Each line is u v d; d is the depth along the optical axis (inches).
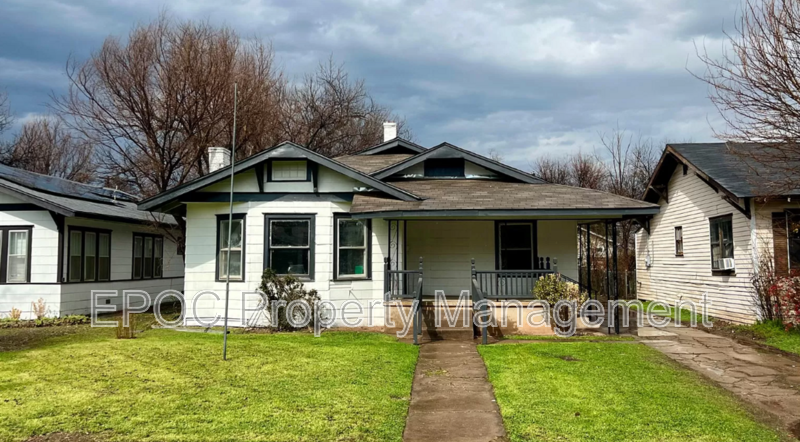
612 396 275.6
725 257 574.2
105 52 700.0
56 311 577.3
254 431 225.5
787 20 372.2
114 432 224.4
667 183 745.0
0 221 591.2
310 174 512.7
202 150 713.6
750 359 369.1
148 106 692.1
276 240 512.4
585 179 1539.1
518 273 474.0
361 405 260.5
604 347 400.5
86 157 1322.6
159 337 450.0
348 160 682.8
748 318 516.1
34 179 698.8
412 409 261.9
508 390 286.8
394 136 754.2
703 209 628.1
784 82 375.2
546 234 538.3
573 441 216.8
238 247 518.0
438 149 591.8
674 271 720.3
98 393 277.1
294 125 1244.5
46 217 588.4
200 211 526.9
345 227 514.6
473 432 229.8
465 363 353.1
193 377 309.3
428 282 549.0
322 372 321.7
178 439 217.0
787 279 457.4
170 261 840.9
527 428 231.3
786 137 385.4
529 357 362.6
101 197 754.8
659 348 403.5
